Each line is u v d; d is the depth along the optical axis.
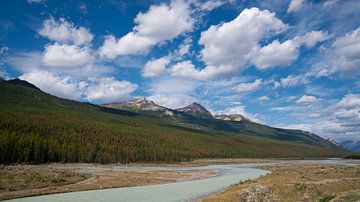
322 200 38.44
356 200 35.78
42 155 150.38
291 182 59.38
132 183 84.44
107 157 179.75
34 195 57.44
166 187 76.44
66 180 77.12
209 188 73.44
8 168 100.88
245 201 40.03
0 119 195.62
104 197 57.53
